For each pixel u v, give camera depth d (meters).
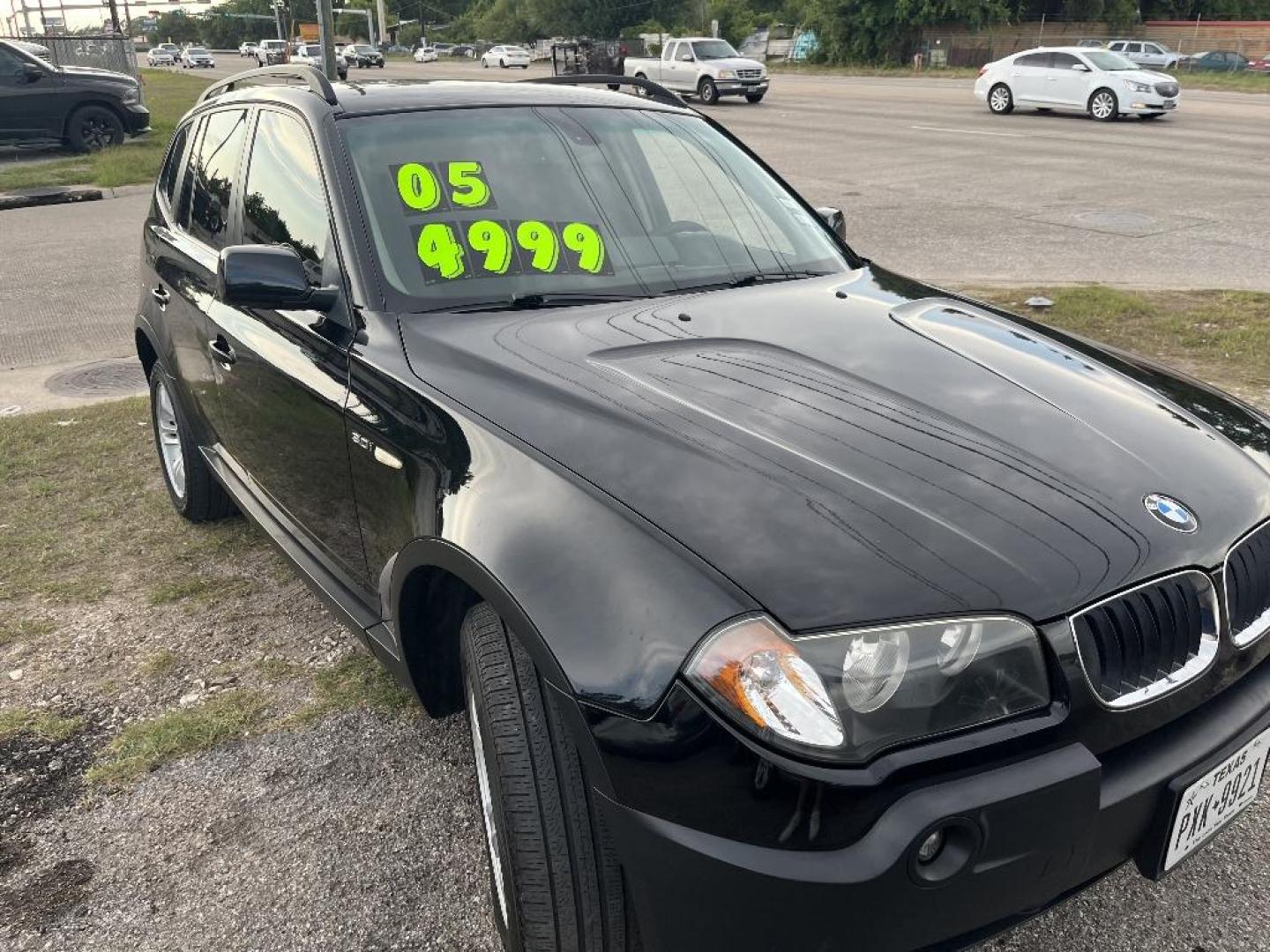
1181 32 49.78
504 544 1.94
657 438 2.07
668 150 3.46
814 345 2.57
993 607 1.74
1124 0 50.53
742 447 2.05
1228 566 2.00
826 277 3.20
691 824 1.67
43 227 12.78
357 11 93.81
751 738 1.63
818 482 1.94
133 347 7.54
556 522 1.92
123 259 10.69
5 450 5.48
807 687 1.64
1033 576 1.79
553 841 1.89
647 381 2.32
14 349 7.55
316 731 3.11
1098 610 1.81
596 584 1.80
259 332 3.16
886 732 1.65
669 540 1.81
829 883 1.59
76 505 4.81
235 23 127.88
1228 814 2.01
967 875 1.66
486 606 2.09
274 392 3.04
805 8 54.41
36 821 2.77
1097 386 2.49
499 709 1.95
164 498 4.88
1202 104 26.75
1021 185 13.25
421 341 2.58
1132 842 1.86
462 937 2.36
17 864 2.62
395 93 3.32
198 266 3.74
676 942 1.74
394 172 3.00
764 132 20.53
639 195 3.24
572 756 1.88
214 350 3.52
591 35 82.25
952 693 1.69
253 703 3.25
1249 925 2.31
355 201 2.90
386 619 2.55
